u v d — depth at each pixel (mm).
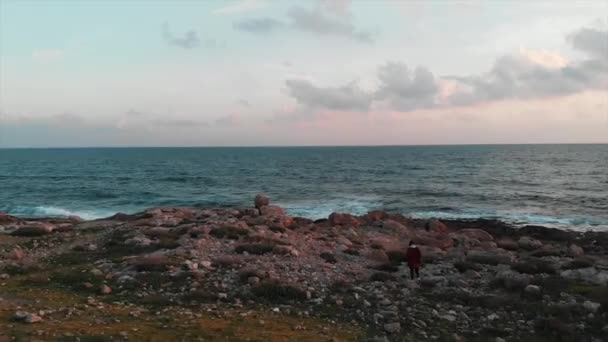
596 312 15969
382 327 15070
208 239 26078
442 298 18109
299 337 13133
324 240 29922
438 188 83000
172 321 13766
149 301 16125
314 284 19359
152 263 20234
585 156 192375
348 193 78000
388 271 22688
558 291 18391
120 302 16000
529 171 118062
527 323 15500
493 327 15211
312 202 67562
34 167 156750
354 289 18859
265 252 23906
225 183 98750
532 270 21828
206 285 18281
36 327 12203
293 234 30672
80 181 102750
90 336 11648
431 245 32125
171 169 146250
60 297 16266
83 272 19516
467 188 82562
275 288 17766
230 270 20328
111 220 41844
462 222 46812
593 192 74312
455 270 22859
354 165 158125
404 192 78062
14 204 66125
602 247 35000
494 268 23266
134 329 12633
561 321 15258
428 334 14617
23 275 19812
